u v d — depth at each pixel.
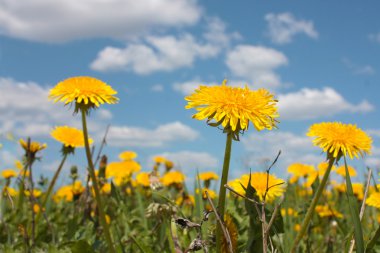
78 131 0.48
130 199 0.71
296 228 0.52
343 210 0.63
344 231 0.46
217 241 0.26
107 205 0.50
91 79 0.32
